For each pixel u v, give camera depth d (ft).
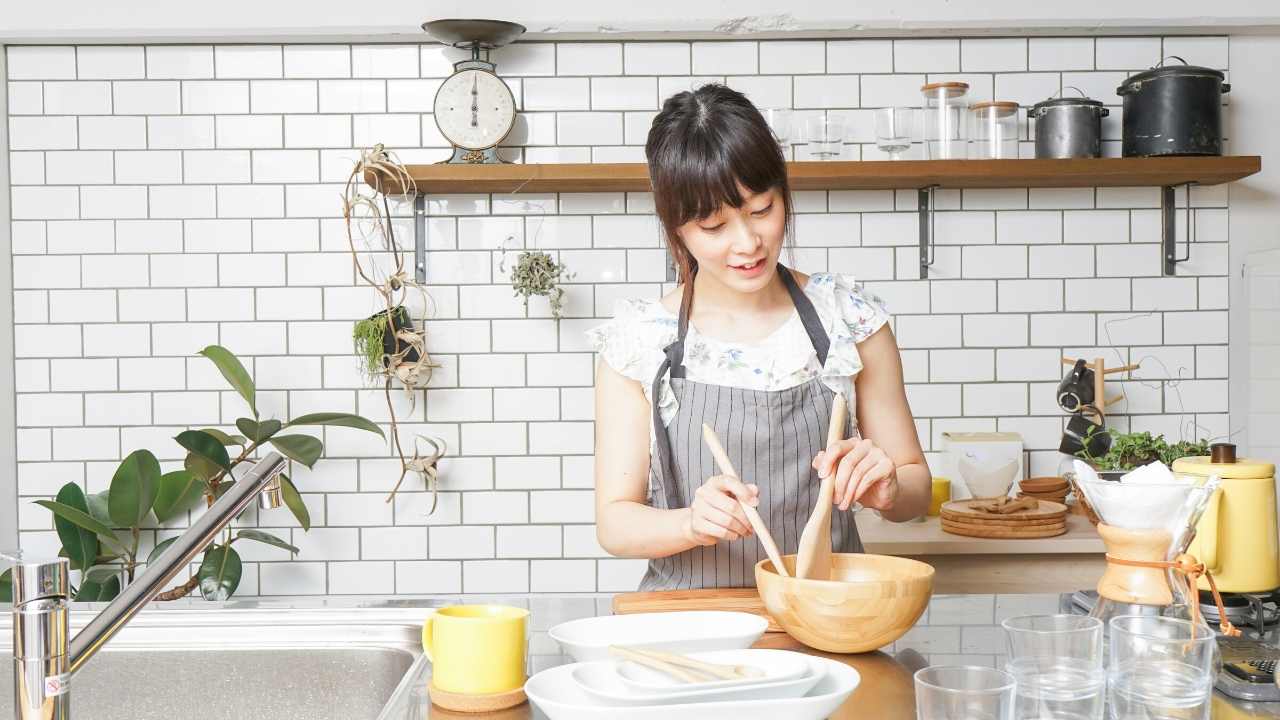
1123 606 4.15
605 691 3.61
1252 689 3.82
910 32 10.96
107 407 11.16
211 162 11.10
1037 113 10.66
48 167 11.07
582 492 11.23
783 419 5.75
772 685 3.52
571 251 11.14
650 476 6.02
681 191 5.05
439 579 11.23
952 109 10.44
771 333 5.88
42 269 11.11
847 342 5.82
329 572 11.22
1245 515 4.63
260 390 11.16
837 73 11.14
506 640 3.88
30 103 11.05
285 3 10.67
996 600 5.32
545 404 11.19
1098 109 10.44
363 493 11.19
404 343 10.95
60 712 3.69
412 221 11.15
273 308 11.14
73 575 11.07
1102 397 10.71
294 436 10.48
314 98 11.10
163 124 11.07
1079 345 11.23
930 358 11.21
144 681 5.24
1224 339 11.21
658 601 5.00
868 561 4.76
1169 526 4.09
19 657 3.64
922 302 11.19
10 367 11.10
